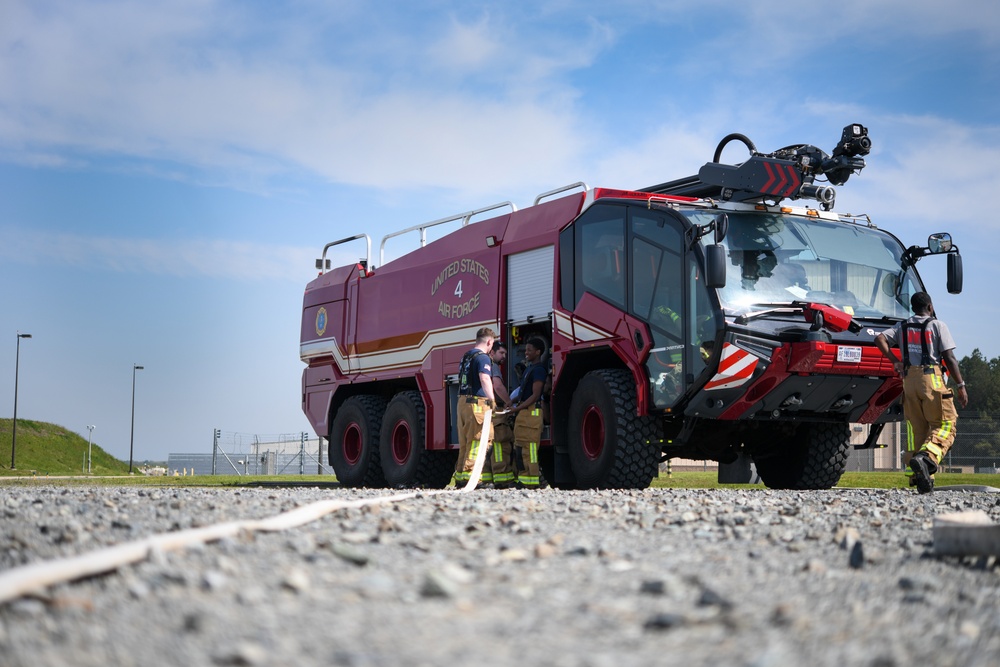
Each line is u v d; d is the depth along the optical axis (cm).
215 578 362
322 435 1731
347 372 1669
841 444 1249
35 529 543
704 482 1894
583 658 275
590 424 1183
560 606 344
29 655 267
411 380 1548
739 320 1038
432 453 1465
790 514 723
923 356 1065
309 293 1791
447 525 590
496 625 313
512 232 1333
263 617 315
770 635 308
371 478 1589
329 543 480
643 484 1139
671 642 297
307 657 271
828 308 1066
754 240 1114
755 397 1061
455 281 1423
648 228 1127
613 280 1166
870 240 1175
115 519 593
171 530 542
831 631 319
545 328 1294
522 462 1298
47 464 5688
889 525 653
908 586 410
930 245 1170
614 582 395
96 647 278
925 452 1056
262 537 504
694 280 1063
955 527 504
